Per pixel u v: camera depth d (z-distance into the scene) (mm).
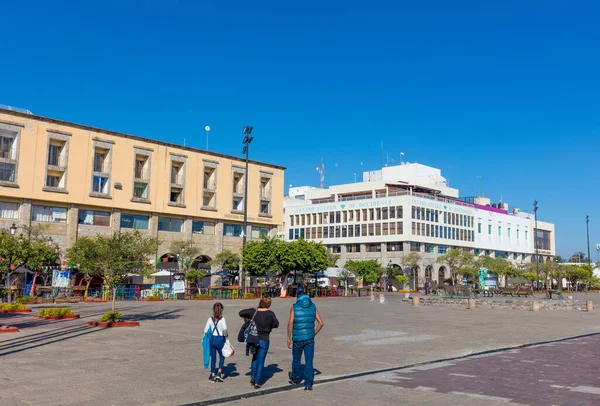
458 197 104875
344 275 69438
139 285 48469
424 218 87688
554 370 12008
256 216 69750
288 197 109750
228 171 67188
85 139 54875
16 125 50312
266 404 8562
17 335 16875
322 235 95312
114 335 17281
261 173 71188
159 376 10422
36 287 41188
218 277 63750
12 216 50312
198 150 64125
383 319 26516
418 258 79688
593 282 106312
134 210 58000
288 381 10289
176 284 44406
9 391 8930
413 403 8719
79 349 13969
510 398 9125
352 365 12375
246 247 54219
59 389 9125
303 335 9711
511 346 16172
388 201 87125
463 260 73500
